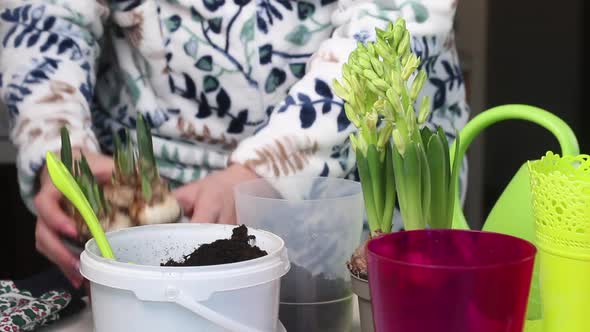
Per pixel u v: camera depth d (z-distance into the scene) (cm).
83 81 147
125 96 159
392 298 87
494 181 342
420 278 85
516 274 85
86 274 100
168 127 155
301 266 110
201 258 102
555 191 93
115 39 158
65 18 149
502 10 327
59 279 126
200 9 149
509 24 328
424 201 103
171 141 156
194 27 150
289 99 128
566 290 94
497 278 85
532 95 330
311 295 111
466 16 330
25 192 140
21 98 142
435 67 150
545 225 95
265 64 150
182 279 96
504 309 85
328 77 128
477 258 92
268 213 111
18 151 140
